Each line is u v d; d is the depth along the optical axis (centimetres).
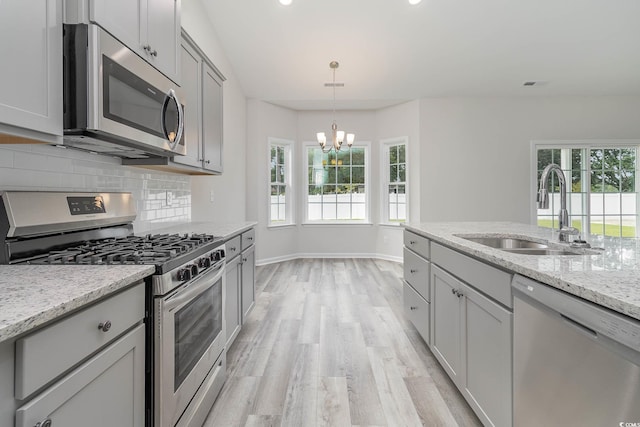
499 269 132
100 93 116
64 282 87
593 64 435
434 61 433
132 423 100
